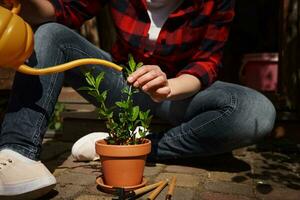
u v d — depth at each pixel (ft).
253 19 15.48
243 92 5.68
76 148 6.29
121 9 6.01
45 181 4.40
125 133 4.87
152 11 5.98
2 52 3.99
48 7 5.45
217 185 5.20
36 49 4.98
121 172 4.69
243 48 15.67
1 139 4.70
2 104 8.79
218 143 5.86
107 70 6.00
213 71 5.73
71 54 5.57
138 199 4.54
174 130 6.14
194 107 5.95
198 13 5.85
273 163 6.47
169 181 5.24
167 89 4.85
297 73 8.16
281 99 8.37
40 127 4.80
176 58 6.01
